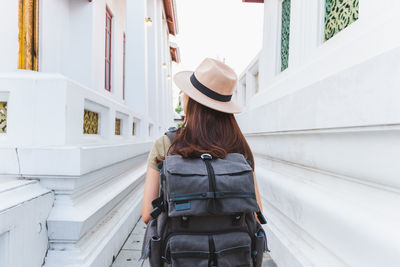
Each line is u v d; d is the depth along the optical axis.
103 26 5.17
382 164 1.04
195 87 1.10
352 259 1.09
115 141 2.95
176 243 0.80
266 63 3.71
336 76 1.26
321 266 1.32
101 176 2.03
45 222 1.43
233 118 1.15
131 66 5.19
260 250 0.91
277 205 2.08
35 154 1.46
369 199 1.13
